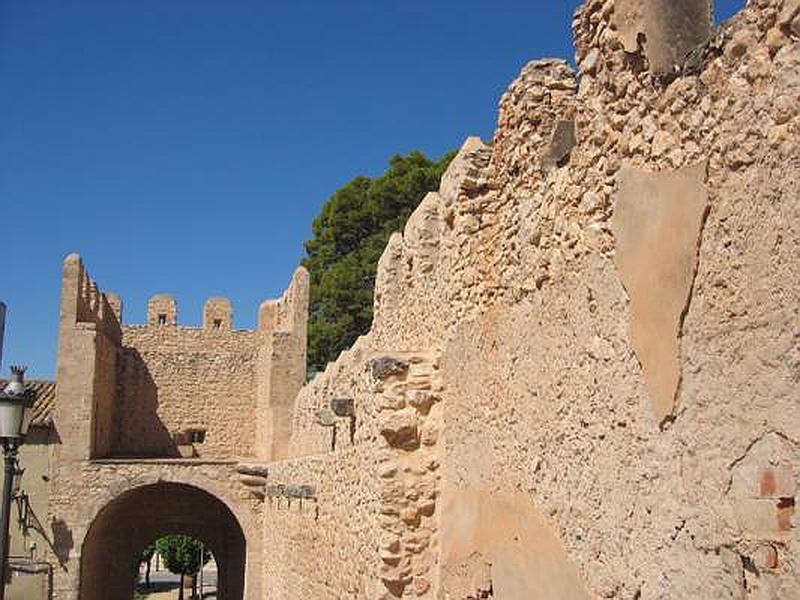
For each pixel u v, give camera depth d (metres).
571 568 6.69
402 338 12.00
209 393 34.81
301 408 22.56
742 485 4.81
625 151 6.14
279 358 30.70
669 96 5.62
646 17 5.85
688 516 5.24
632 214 5.99
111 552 33.94
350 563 12.64
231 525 36.34
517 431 7.88
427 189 37.03
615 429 6.12
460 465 9.41
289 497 20.45
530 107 7.98
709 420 5.10
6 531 11.09
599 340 6.40
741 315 4.87
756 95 4.80
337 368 16.25
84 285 30.44
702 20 5.59
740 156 4.91
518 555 7.70
